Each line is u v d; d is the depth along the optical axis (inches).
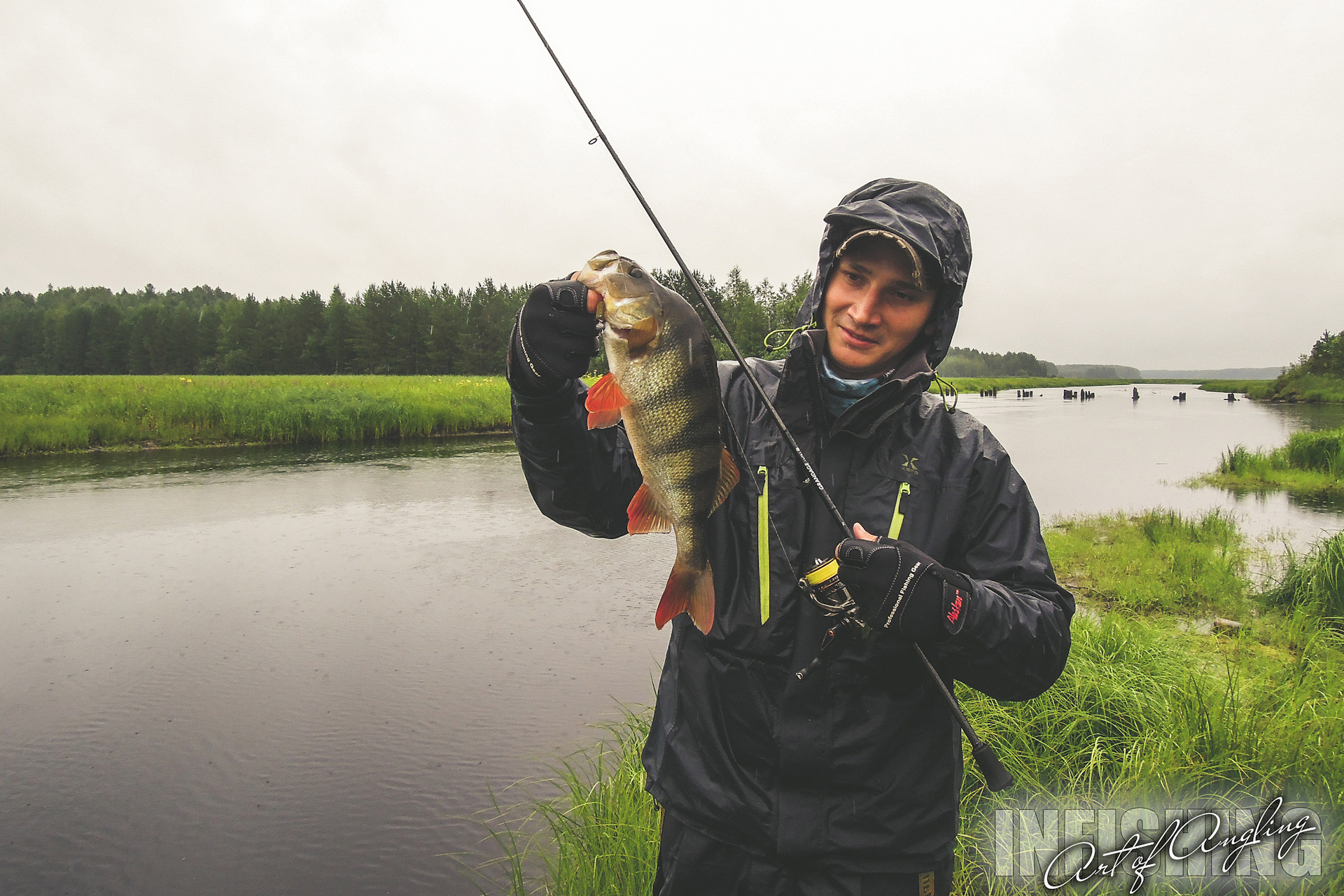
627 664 257.1
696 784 72.9
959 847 131.8
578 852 141.6
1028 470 766.5
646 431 71.6
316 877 156.7
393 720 217.3
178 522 451.5
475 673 248.4
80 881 156.2
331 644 272.7
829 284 79.9
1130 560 369.1
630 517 74.2
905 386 71.9
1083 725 170.4
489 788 185.3
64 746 204.8
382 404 961.5
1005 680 66.2
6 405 812.6
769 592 71.1
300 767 195.0
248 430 846.5
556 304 65.1
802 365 73.1
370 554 389.1
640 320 70.3
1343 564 285.1
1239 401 2827.3
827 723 68.9
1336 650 226.7
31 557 376.2
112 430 776.3
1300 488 634.8
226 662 257.1
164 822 173.9
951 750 72.8
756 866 70.7
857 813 69.0
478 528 450.9
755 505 73.7
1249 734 153.0
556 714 221.6
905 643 68.4
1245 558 381.4
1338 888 115.6
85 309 4291.3
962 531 74.2
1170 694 173.8
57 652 264.1
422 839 166.9
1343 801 133.4
